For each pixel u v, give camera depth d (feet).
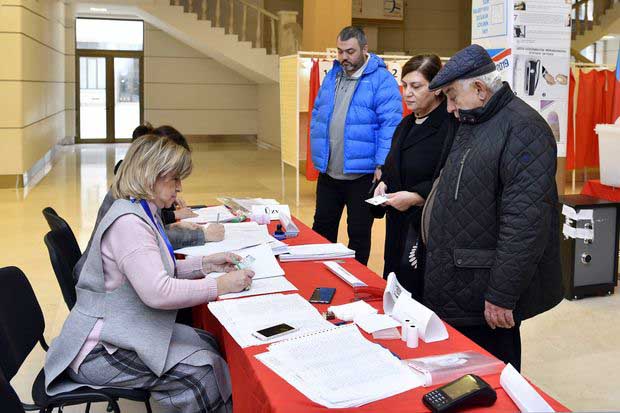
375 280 7.68
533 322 13.26
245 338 5.80
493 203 7.06
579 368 11.00
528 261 6.71
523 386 4.56
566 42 15.66
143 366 6.61
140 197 6.75
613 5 46.37
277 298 6.86
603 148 15.60
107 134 51.11
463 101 7.02
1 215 23.16
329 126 12.85
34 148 31.96
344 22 32.73
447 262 7.32
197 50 51.85
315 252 8.89
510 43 15.25
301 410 4.52
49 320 12.98
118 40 50.42
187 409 6.60
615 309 14.08
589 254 14.73
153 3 42.11
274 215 11.41
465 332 7.61
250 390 5.21
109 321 6.56
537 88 15.66
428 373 4.90
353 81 12.65
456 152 7.33
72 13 47.88
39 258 17.63
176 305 6.58
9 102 28.40
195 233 9.05
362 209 12.79
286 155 27.43
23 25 28.66
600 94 27.96
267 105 49.93
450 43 58.03
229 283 7.06
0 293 6.72
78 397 6.52
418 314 5.94
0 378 4.86
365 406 4.58
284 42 43.47
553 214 6.84
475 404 4.52
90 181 31.40
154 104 51.85
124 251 6.51
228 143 52.95
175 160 6.81
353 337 5.63
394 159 9.63
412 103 9.16
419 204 8.95
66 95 49.62
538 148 6.71
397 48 57.21
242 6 49.06
